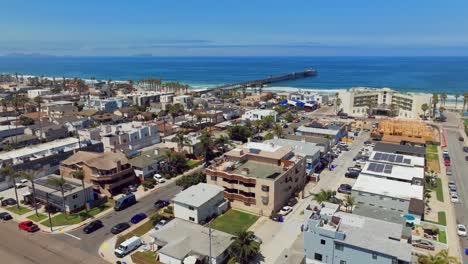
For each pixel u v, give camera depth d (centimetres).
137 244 6200
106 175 8431
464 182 9481
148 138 12850
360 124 16388
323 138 11788
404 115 19000
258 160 8656
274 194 7338
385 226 5459
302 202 8169
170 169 10200
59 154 9975
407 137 13488
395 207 7456
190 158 11494
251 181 7556
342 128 14000
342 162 11175
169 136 14075
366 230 5341
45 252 6059
